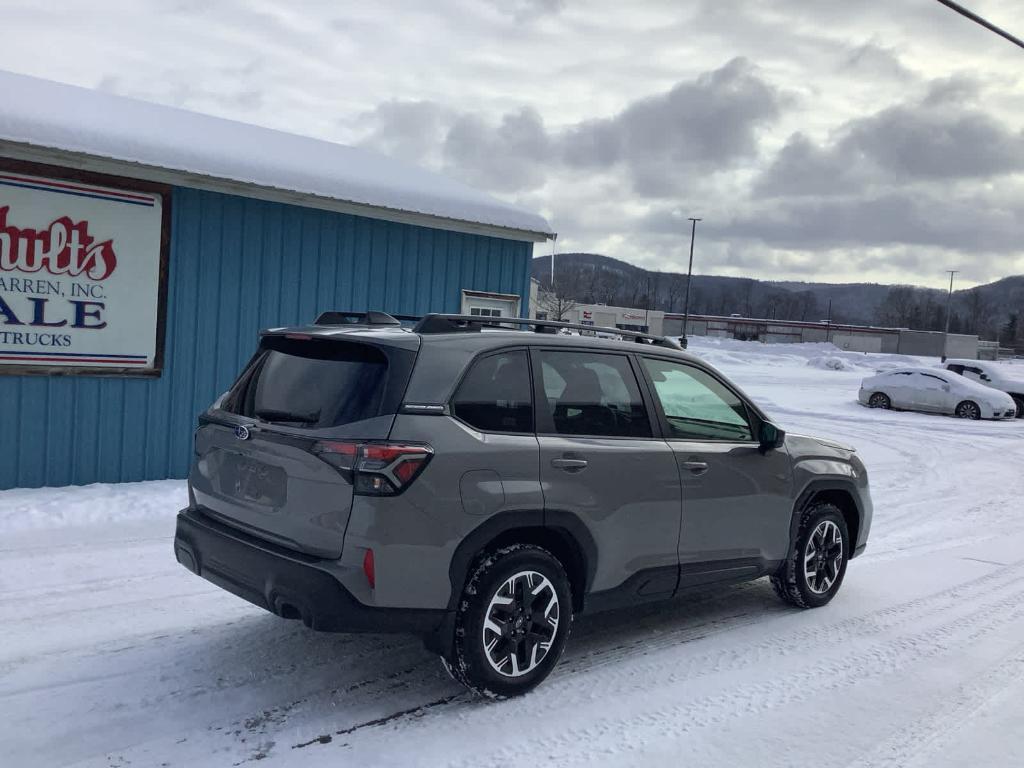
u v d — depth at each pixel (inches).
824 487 232.2
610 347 191.2
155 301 344.2
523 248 485.7
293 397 163.2
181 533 177.5
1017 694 182.2
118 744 142.4
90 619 199.8
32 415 318.7
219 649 185.3
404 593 150.3
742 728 160.7
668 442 193.9
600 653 196.2
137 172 329.1
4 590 215.9
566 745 150.6
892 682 186.7
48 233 315.3
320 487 149.9
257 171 355.9
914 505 425.1
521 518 162.9
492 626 160.6
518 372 171.9
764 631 217.5
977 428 863.7
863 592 256.5
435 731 152.9
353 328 174.2
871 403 1041.5
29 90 350.0
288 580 148.9
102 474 337.7
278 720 154.2
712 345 2561.5
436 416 155.7
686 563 195.6
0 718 148.8
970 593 260.4
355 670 177.9
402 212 409.7
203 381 363.3
